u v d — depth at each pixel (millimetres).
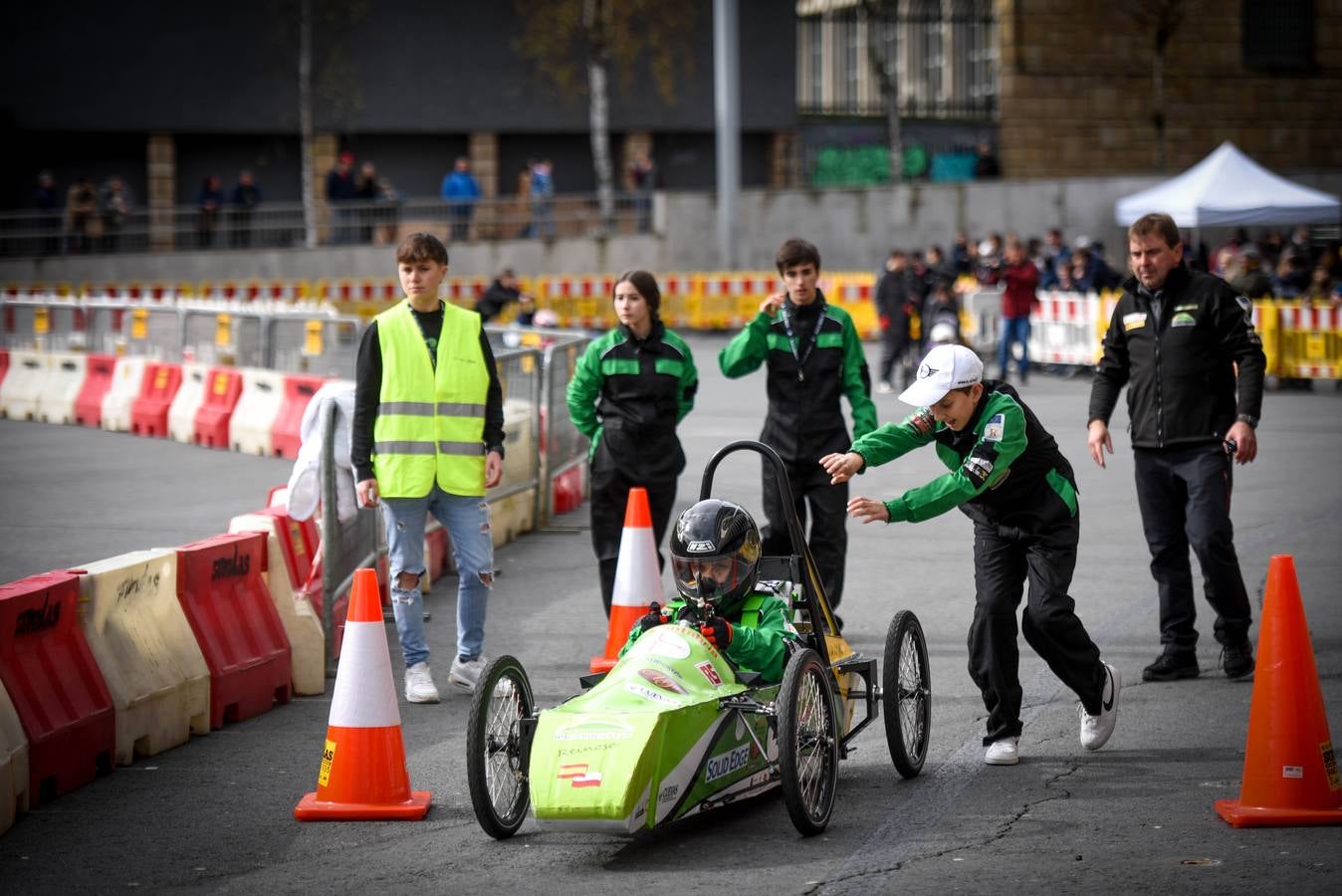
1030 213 50812
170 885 7473
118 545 16031
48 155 49219
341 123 51406
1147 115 60188
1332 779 8062
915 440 8844
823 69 68438
